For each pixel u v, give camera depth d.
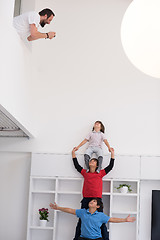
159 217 5.96
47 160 6.27
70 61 6.59
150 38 2.79
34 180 6.34
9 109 5.07
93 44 6.61
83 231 5.62
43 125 6.43
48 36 5.29
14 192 6.32
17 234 6.19
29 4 6.39
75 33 6.66
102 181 6.00
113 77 6.47
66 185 6.29
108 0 6.72
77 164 6.08
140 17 2.81
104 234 5.66
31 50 6.28
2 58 4.72
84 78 6.52
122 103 6.38
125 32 2.88
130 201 6.14
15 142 6.40
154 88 6.39
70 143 6.34
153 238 5.91
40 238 6.16
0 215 6.28
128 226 6.06
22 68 5.63
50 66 6.59
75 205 6.22
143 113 6.32
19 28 5.29
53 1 6.76
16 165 6.40
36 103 6.49
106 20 6.67
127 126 6.30
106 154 6.17
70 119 6.42
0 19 4.61
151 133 6.26
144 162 6.11
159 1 2.80
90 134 6.18
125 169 6.11
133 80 6.44
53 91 6.52
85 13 6.71
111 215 5.97
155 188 6.16
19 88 5.51
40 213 6.11
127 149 6.23
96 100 6.43
